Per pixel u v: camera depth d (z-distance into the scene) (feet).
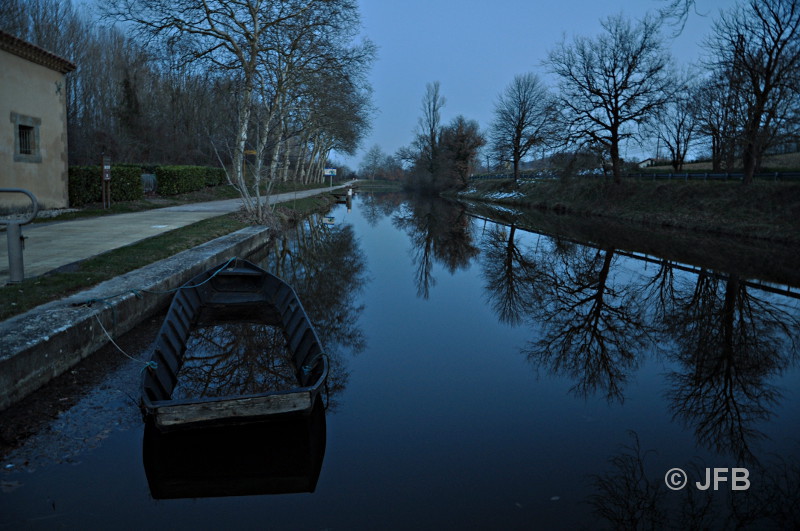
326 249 62.08
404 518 12.78
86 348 21.24
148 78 117.60
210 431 15.94
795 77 67.97
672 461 16.19
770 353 27.84
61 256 31.68
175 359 20.89
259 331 26.40
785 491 14.52
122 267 30.09
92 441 15.55
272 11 56.75
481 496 13.84
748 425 18.99
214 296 32.12
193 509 12.96
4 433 15.49
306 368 18.43
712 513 13.38
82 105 111.34
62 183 54.19
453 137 205.05
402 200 185.47
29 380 17.63
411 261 56.65
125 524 12.24
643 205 97.30
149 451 15.26
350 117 92.94
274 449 16.24
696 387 22.81
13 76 46.06
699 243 68.54
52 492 13.24
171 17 54.75
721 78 79.20
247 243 48.32
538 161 172.35
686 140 112.88
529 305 38.17
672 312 36.50
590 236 77.82
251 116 67.77
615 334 31.14
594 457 16.25
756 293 42.09
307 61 59.21
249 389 19.69
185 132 123.65
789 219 68.80
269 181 67.41
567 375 23.97
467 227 94.12
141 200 72.02
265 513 12.89
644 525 12.67
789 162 104.94
